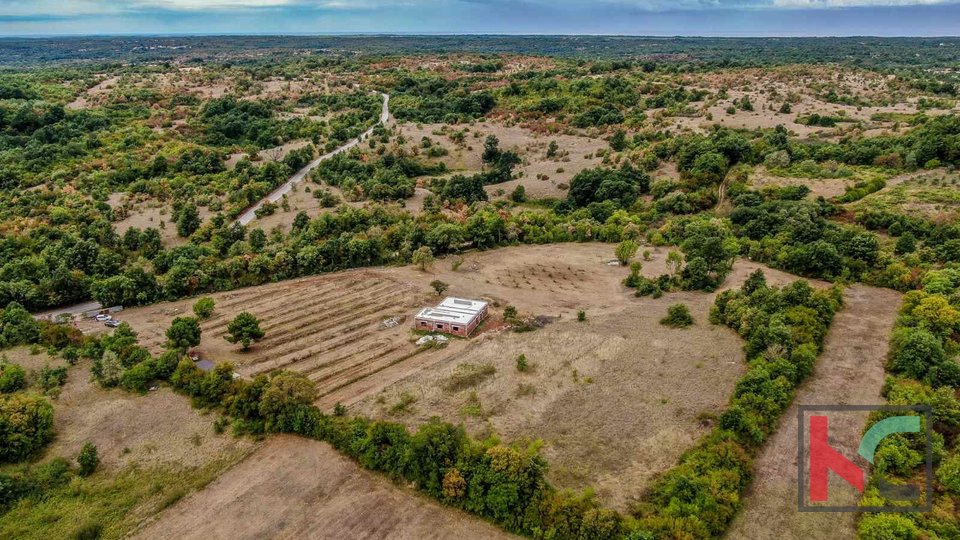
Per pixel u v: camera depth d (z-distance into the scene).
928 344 77.31
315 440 68.62
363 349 90.44
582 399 76.25
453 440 61.03
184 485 62.09
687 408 73.81
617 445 67.38
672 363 84.31
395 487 61.59
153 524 57.31
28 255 118.56
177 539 55.50
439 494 59.38
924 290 96.56
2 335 89.19
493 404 75.56
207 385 75.12
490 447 61.81
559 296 109.12
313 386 74.75
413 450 60.91
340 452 66.62
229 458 66.06
